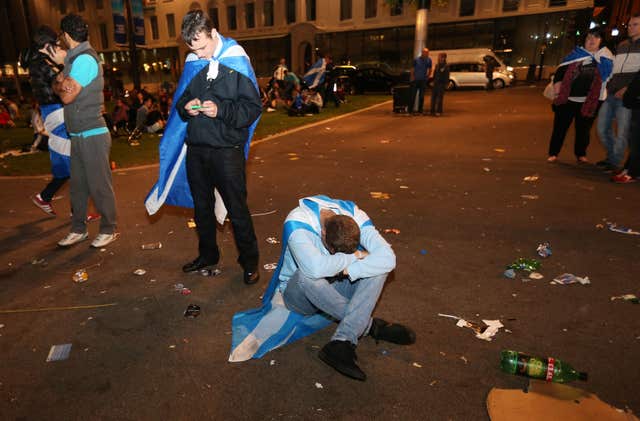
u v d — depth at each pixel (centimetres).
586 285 339
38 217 539
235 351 269
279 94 1872
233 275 376
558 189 587
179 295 344
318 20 3475
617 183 601
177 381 249
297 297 273
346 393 238
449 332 288
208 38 304
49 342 287
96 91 399
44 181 738
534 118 1261
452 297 330
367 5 3291
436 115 1413
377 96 2297
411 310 314
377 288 258
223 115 305
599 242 416
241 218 341
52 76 444
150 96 1346
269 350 272
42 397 239
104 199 426
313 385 244
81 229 446
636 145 586
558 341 275
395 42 3266
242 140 327
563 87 688
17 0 3900
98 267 396
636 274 352
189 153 339
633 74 595
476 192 591
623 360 256
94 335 294
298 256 248
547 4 2783
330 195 600
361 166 767
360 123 1319
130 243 450
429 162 780
